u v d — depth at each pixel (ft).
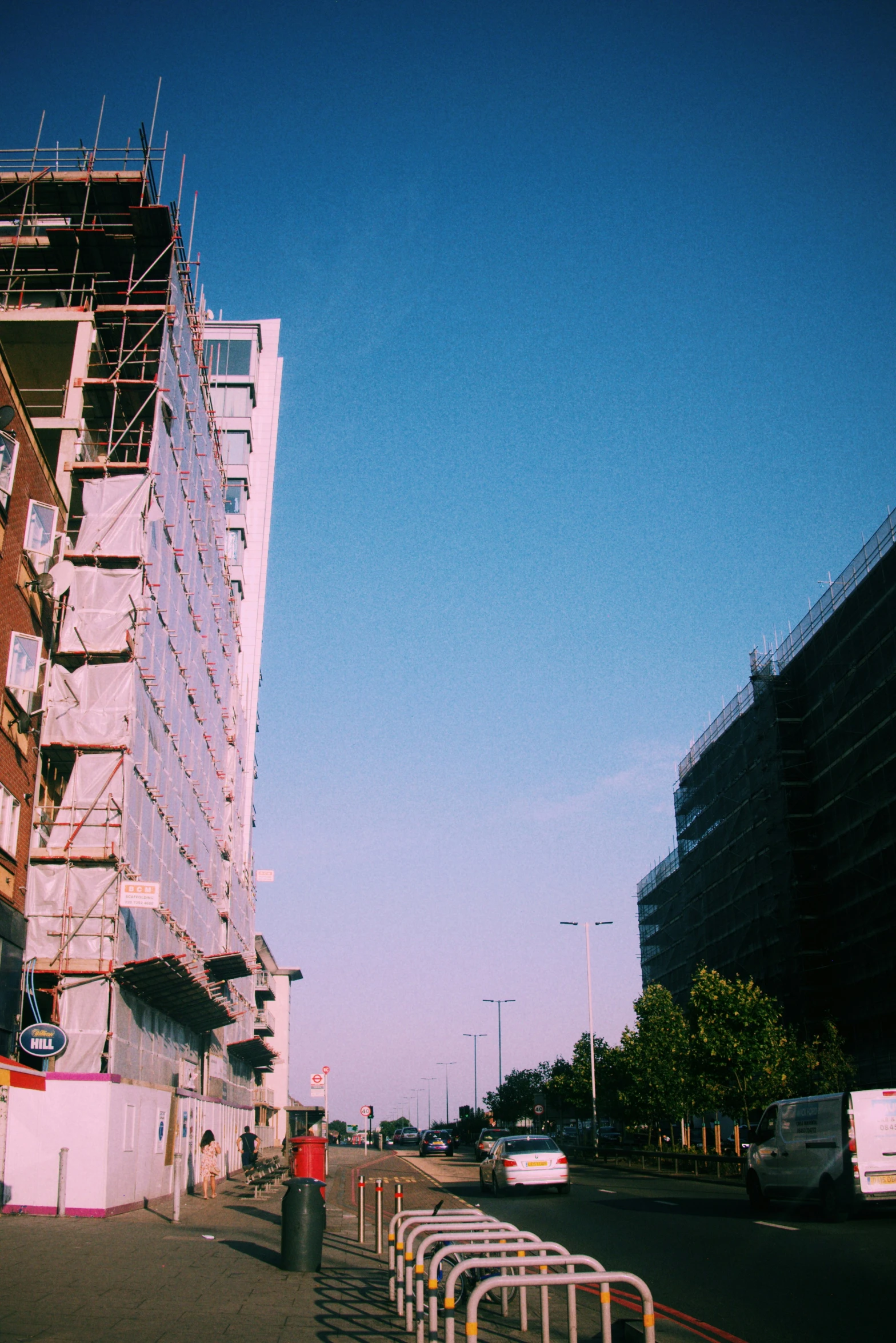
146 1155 78.07
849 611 177.88
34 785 79.51
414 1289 33.37
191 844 117.29
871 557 173.58
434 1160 194.29
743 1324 31.99
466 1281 37.99
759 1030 128.67
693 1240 52.44
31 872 79.77
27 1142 66.08
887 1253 45.85
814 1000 178.40
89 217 115.03
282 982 313.94
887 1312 33.19
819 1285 38.37
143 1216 67.97
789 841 189.26
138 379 104.94
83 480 92.68
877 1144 59.67
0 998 71.05
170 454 105.40
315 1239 43.62
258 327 242.78
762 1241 51.42
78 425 94.99
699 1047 130.21
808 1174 62.75
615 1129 240.73
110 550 89.45
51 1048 71.41
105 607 87.35
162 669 99.71
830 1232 54.65
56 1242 49.96
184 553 114.11
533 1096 303.89
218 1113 120.16
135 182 111.14
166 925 98.99
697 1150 164.25
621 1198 83.56
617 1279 22.59
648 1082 164.04
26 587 77.51
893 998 159.33
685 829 256.11
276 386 254.68
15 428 72.84
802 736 198.18
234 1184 110.22
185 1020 106.63
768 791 199.41
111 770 83.05
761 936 197.06
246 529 233.96
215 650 140.67
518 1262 23.93
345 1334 29.96
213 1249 49.42
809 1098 64.75
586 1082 212.23
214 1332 29.55
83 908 79.41
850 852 175.52
